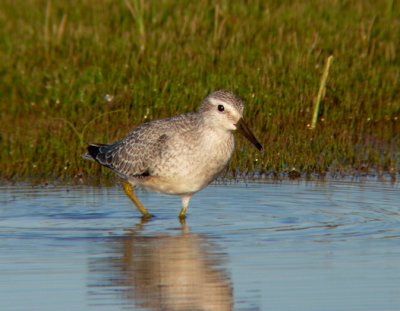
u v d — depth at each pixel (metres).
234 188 14.33
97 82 19.09
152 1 23.55
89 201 13.61
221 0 23.41
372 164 15.77
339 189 14.15
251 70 19.22
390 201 13.26
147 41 20.78
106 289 9.38
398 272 9.78
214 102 12.01
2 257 10.42
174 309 8.83
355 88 18.83
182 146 12.17
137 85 18.72
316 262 10.15
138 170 12.73
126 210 13.05
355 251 10.56
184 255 10.49
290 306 8.84
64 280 9.63
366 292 9.20
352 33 21.17
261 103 18.08
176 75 19.06
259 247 10.78
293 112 18.00
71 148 16.08
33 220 12.33
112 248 10.84
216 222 12.14
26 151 16.05
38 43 21.06
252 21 22.20
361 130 17.55
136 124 17.55
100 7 23.86
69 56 20.28
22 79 19.45
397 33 21.42
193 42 20.94
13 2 24.86
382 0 24.12
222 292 9.27
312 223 11.96
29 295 9.19
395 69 19.62
